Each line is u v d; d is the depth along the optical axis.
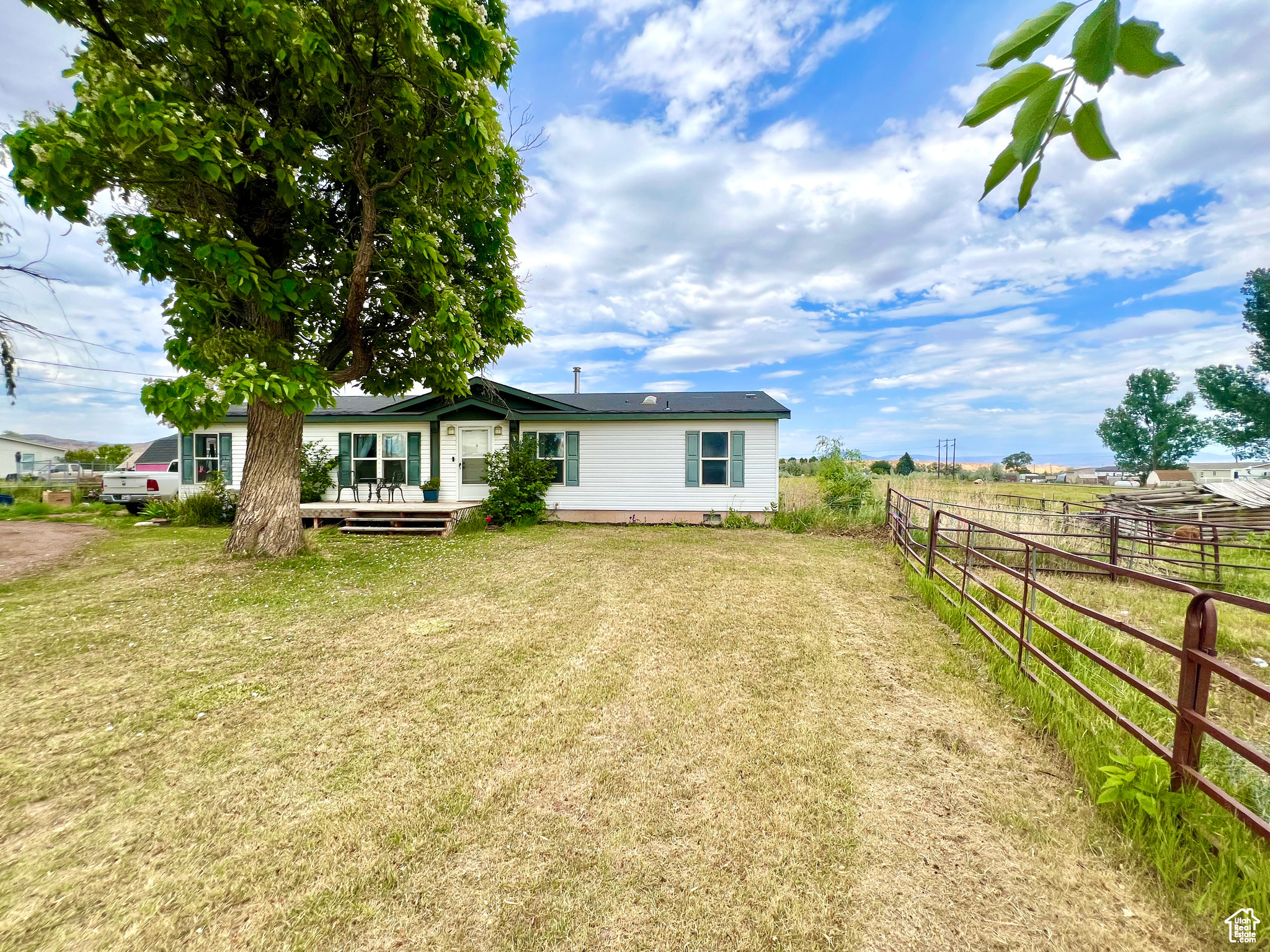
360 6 5.77
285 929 1.90
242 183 6.36
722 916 1.96
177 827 2.38
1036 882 2.09
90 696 3.58
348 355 8.89
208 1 5.36
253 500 8.05
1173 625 4.95
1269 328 20.42
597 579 6.90
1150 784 2.34
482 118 6.74
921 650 4.47
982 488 17.42
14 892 2.04
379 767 2.83
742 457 12.60
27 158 5.52
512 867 2.17
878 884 2.09
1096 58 0.63
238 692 3.66
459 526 11.47
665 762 2.88
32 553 8.38
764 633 4.87
